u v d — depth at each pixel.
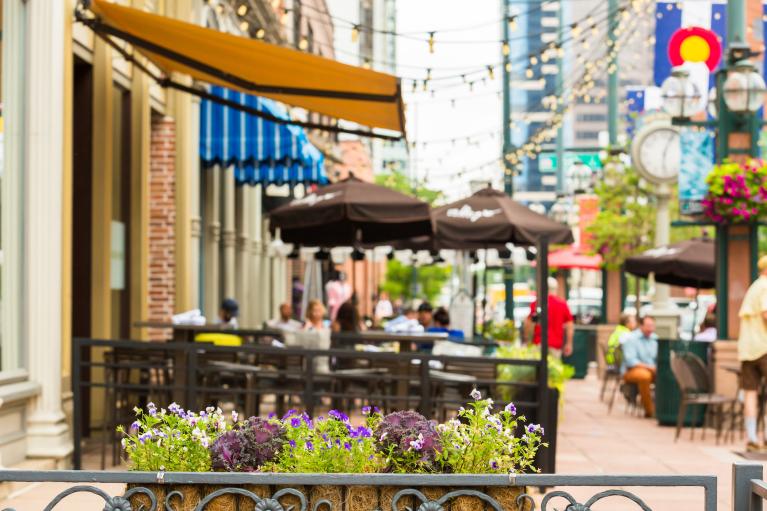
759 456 12.38
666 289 23.05
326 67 10.89
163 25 10.74
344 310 18.55
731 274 15.38
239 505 4.68
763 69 18.88
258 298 27.33
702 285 22.62
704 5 18.33
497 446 5.13
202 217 20.25
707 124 15.33
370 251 24.86
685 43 15.77
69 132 10.62
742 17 15.16
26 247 10.02
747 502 4.44
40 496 8.45
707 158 15.10
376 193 14.55
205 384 12.09
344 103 12.45
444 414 13.09
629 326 20.05
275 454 5.09
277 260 31.33
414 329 17.91
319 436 5.08
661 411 15.84
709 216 14.95
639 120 28.08
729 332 15.41
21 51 10.07
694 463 11.76
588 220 29.77
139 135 14.95
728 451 12.85
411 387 13.71
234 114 17.83
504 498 4.79
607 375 20.20
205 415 5.27
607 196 29.42
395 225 16.67
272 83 12.15
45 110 10.09
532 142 26.33
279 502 4.69
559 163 33.12
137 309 14.95
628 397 17.91
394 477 4.51
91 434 13.05
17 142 9.98
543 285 9.57
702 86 16.48
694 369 14.52
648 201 29.44
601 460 11.94
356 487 4.77
